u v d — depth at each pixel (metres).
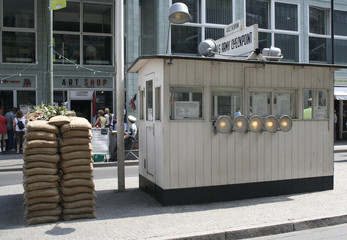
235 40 8.13
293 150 7.46
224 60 6.80
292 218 5.79
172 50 17.78
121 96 7.85
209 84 6.83
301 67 7.52
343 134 22.08
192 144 6.68
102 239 4.88
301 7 20.36
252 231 5.31
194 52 18.17
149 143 7.35
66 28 18.28
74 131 5.76
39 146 5.57
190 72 6.70
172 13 7.13
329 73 7.79
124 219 5.80
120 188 7.80
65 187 5.73
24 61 17.59
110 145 13.07
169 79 6.55
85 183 5.79
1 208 6.59
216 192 6.86
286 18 20.11
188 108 6.74
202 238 5.04
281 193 7.37
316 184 7.68
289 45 20.20
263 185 7.21
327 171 7.78
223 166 6.90
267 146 7.23
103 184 8.76
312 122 7.63
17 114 15.24
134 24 17.33
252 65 7.15
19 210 6.45
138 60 7.07
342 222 5.97
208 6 18.48
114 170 11.69
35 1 17.61
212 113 6.91
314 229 5.68
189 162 6.66
